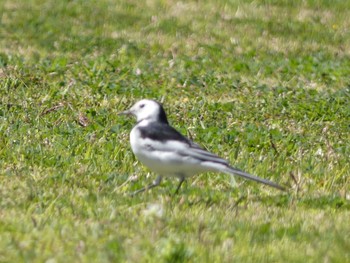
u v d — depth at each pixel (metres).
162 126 11.70
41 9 26.52
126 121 15.69
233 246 10.13
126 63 21.27
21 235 9.88
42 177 12.52
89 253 9.44
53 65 19.83
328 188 13.15
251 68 21.50
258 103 18.05
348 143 15.69
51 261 9.13
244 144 14.93
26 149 13.77
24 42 23.17
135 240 9.94
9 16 25.62
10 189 11.84
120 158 13.79
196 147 11.42
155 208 10.88
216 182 13.09
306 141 15.43
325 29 26.27
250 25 26.12
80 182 12.43
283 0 28.38
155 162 11.46
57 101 16.86
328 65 22.27
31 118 15.55
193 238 10.24
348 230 11.07
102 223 10.48
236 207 11.70
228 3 27.94
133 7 27.16
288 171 13.73
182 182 12.83
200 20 26.30
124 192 12.21
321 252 10.15
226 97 18.52
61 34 24.20
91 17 26.02
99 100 17.23
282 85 20.02
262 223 11.10
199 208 11.52
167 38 24.28
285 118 17.11
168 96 18.03
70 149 13.99
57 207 11.12
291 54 23.75
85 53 22.33
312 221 11.34
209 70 21.16
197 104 17.53
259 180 11.20
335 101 18.56
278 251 10.11
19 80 18.06
